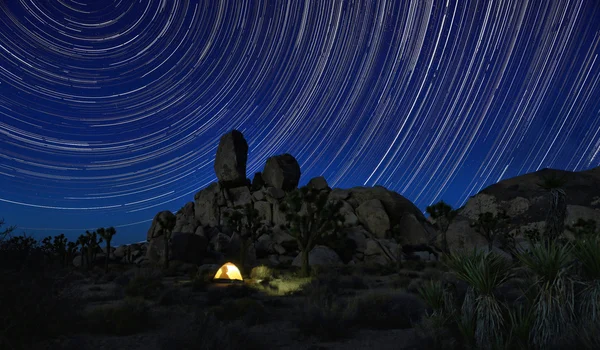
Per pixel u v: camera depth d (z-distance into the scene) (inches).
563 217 475.8
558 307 215.6
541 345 215.3
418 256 2018.9
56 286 272.1
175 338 283.4
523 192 3132.4
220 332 313.1
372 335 356.2
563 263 222.5
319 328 357.4
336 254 1881.2
